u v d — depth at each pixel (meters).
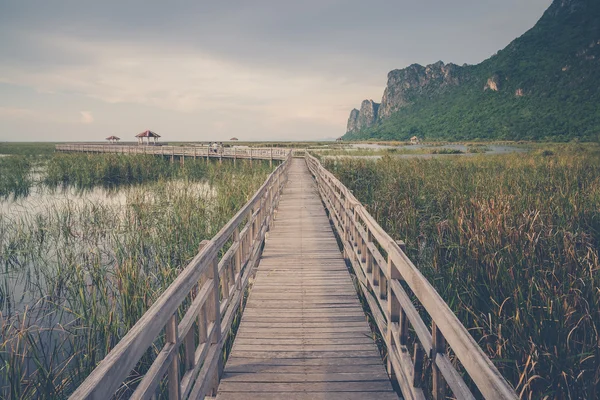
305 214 10.48
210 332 2.75
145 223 9.47
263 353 3.40
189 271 2.20
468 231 5.98
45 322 4.96
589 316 3.46
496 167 15.34
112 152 39.12
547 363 3.10
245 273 4.67
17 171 22.44
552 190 9.02
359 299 5.00
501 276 4.50
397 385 2.83
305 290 5.00
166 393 3.31
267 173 20.38
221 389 2.88
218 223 8.88
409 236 6.84
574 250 4.83
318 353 3.40
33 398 3.43
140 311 4.63
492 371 1.20
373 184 11.85
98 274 5.79
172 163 27.41
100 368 1.21
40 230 9.45
